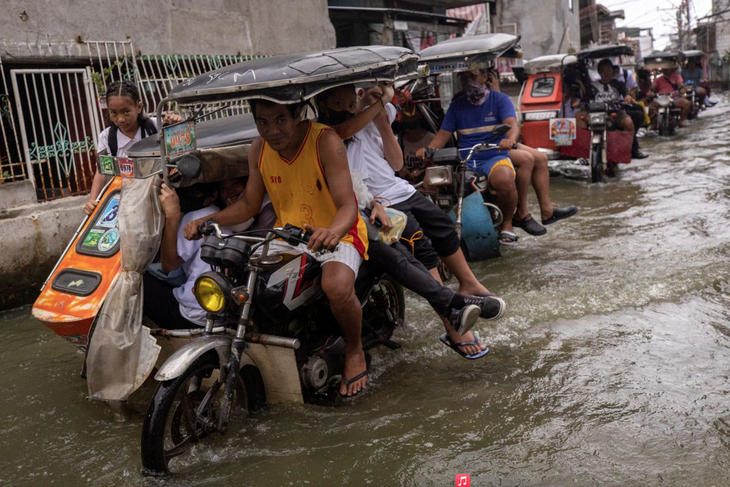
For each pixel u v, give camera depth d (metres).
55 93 6.95
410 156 6.40
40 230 6.14
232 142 3.69
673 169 10.26
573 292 4.97
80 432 3.50
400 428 3.26
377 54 3.43
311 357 3.46
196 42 8.75
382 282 4.23
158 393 2.94
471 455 2.98
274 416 3.43
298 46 10.37
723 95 30.05
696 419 3.16
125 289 3.32
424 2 14.27
